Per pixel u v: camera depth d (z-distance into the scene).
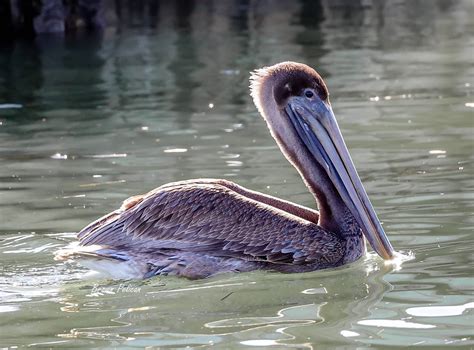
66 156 16.58
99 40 32.19
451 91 21.67
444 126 18.03
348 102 20.80
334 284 10.76
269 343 8.83
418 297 10.02
